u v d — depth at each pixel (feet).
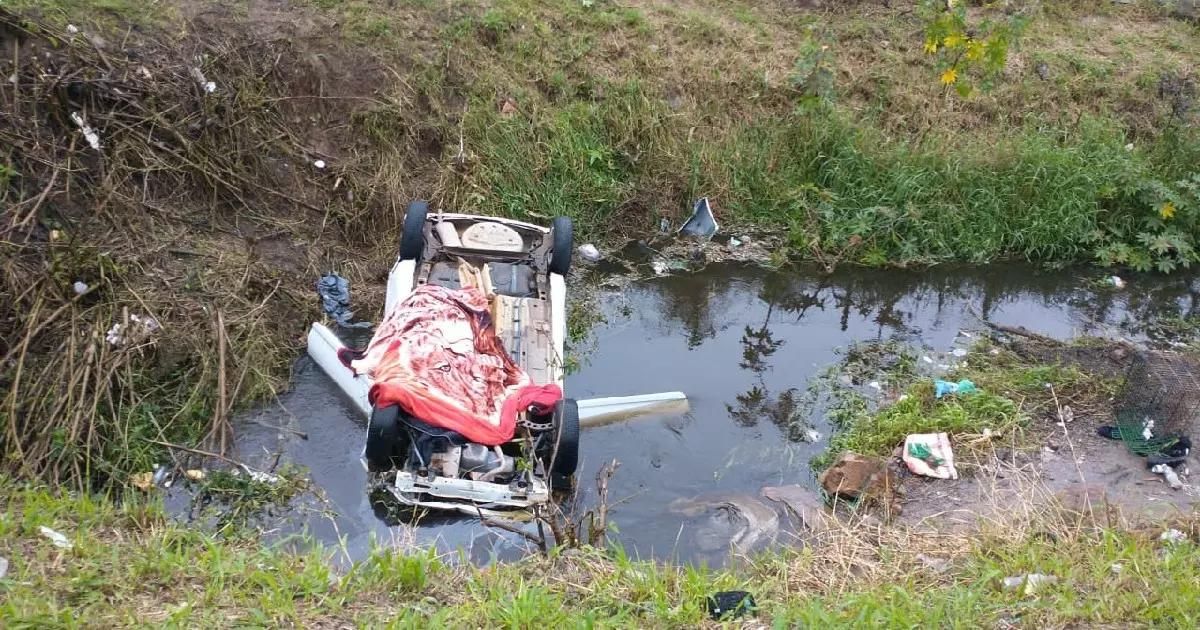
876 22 40.83
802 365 26.05
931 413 22.76
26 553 13.98
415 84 31.81
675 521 19.20
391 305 22.41
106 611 12.78
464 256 24.00
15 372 19.27
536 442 18.92
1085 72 39.91
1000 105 38.14
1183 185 33.68
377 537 17.89
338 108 30.58
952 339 27.99
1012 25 31.76
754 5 41.37
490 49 33.99
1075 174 34.24
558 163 32.04
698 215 33.06
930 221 33.14
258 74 29.37
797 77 34.88
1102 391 23.84
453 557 17.38
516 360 20.85
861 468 20.13
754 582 16.05
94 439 18.74
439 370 18.62
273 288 24.94
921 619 13.98
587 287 29.27
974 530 18.19
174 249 24.61
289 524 18.11
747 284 30.66
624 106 34.04
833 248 32.78
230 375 21.70
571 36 35.60
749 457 21.67
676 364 25.71
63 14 27.04
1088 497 18.84
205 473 19.11
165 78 27.30
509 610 13.70
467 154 31.01
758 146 35.06
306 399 22.11
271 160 28.45
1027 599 14.69
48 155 24.16
